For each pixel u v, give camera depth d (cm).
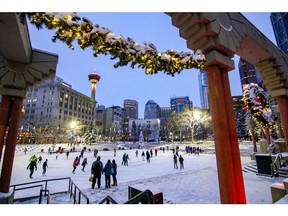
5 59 511
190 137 7662
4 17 335
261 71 720
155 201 428
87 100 10419
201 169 1362
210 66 376
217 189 793
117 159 2298
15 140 528
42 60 558
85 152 3488
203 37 367
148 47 307
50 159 2284
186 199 670
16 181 1053
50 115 7800
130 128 10300
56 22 229
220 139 335
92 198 692
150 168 1518
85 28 246
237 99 9781
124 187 867
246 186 798
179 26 378
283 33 8475
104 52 276
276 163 1013
